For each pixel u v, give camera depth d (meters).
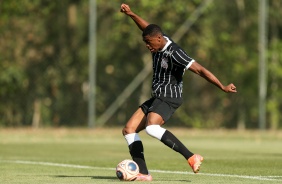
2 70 84.62
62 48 92.00
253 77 101.00
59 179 26.62
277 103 99.88
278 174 29.44
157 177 27.88
